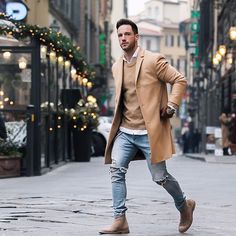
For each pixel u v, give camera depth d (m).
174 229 7.95
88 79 25.05
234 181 14.36
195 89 76.44
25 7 25.44
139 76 7.29
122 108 7.44
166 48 142.75
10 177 15.63
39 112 16.31
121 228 7.55
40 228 8.00
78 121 22.50
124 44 7.30
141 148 7.34
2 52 16.42
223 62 44.50
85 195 11.41
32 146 16.09
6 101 16.59
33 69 16.33
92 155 28.72
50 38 16.55
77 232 7.71
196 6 81.56
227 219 8.84
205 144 39.34
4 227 8.07
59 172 17.34
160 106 7.32
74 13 48.59
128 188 12.64
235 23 36.91
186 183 13.89
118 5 117.38
